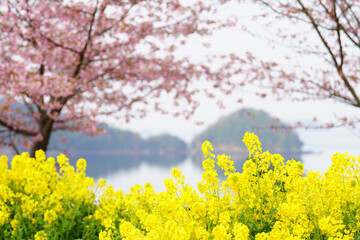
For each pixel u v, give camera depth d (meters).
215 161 3.26
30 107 8.95
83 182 4.77
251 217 3.24
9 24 8.30
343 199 3.46
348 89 7.67
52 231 4.24
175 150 129.38
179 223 2.95
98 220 4.47
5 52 8.46
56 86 7.93
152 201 3.66
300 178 3.38
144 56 9.47
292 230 2.91
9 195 4.60
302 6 7.14
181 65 9.70
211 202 3.07
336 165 3.59
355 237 3.10
